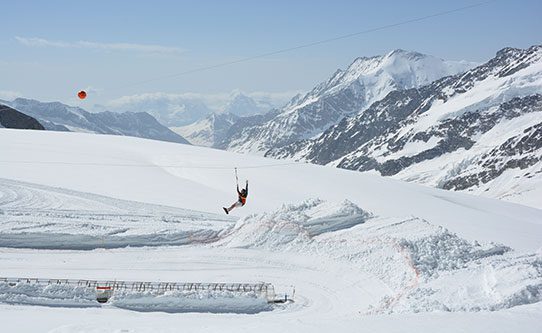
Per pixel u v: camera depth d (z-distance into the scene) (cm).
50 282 3509
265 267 4075
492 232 6084
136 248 4403
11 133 10875
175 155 9738
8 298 3316
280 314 3331
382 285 3638
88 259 4128
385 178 10125
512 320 2045
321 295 3612
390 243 4069
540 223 7862
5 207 5338
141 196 6781
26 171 7494
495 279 2952
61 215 5078
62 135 11244
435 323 2038
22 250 4203
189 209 6331
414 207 7594
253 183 8212
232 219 5859
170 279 3812
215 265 4094
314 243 4366
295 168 9569
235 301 3459
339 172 9812
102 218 5125
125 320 3061
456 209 7769
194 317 3209
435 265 3716
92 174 7700
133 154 9581
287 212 4772
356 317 2247
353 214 4703
